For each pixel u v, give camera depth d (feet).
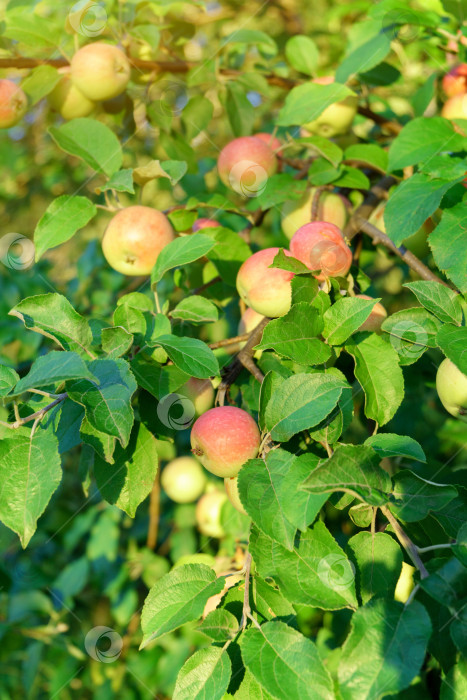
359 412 3.13
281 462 2.12
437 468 2.59
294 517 2.01
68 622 3.67
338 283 2.39
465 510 2.13
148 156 3.95
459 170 2.52
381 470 2.07
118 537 4.04
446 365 2.40
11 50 3.14
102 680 3.56
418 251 3.04
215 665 2.03
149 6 3.32
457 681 1.95
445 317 2.28
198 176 3.75
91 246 4.21
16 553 3.88
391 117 3.65
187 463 3.60
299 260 2.42
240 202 3.79
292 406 2.16
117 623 3.71
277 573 2.07
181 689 2.02
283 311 2.48
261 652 2.00
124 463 2.35
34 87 3.07
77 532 4.00
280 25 5.63
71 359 1.99
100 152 2.83
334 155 2.87
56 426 2.29
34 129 5.13
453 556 2.04
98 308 4.11
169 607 2.13
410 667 1.86
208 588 2.15
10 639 3.59
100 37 3.25
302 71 3.56
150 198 4.11
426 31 3.13
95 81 3.06
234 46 3.67
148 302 2.55
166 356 2.39
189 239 2.53
